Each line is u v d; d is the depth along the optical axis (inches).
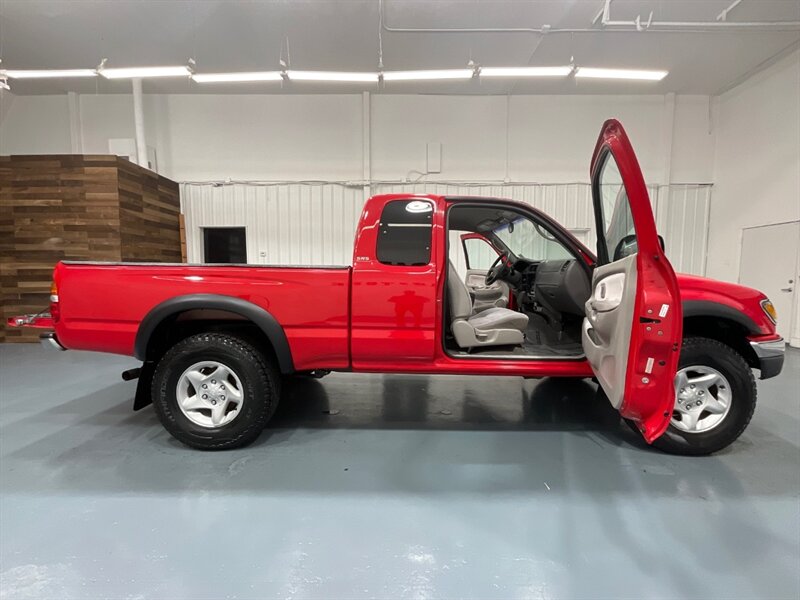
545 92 281.7
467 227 142.1
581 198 289.1
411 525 64.0
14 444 92.5
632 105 284.5
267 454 87.6
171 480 76.8
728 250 274.5
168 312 84.1
